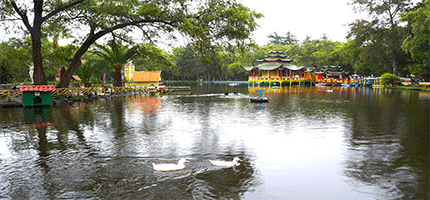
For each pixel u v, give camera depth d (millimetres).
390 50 65375
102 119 19391
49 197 7230
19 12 28812
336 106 27344
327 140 12969
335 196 7289
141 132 14938
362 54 71500
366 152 11016
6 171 9031
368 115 20953
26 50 37531
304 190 7617
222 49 29516
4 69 49781
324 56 100500
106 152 11086
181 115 21531
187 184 7945
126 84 61188
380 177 8477
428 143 12344
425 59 57281
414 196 7262
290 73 83562
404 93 46906
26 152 11141
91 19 32406
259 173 8781
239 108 26250
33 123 17688
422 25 46125
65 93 33562
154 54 40219
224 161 9547
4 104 26672
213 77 139375
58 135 14148
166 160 10070
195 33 26219
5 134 14414
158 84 59156
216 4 28375
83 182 8109
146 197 7168
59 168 9258
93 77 65438
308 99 35844
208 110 24797
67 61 40531
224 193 7422
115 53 45781
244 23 27625
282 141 12805
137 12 31172
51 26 33281
